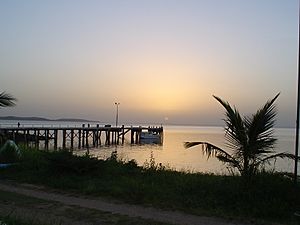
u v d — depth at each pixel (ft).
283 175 39.29
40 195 40.75
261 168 40.27
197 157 142.41
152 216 32.83
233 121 38.37
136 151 182.91
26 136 175.94
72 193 42.27
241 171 38.88
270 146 38.19
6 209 33.53
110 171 53.57
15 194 40.81
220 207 35.73
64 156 53.21
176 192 41.09
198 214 33.83
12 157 58.59
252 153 38.11
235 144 38.73
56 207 35.12
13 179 50.65
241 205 35.27
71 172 51.01
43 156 57.72
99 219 31.27
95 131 225.76
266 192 36.42
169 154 159.63
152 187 42.96
